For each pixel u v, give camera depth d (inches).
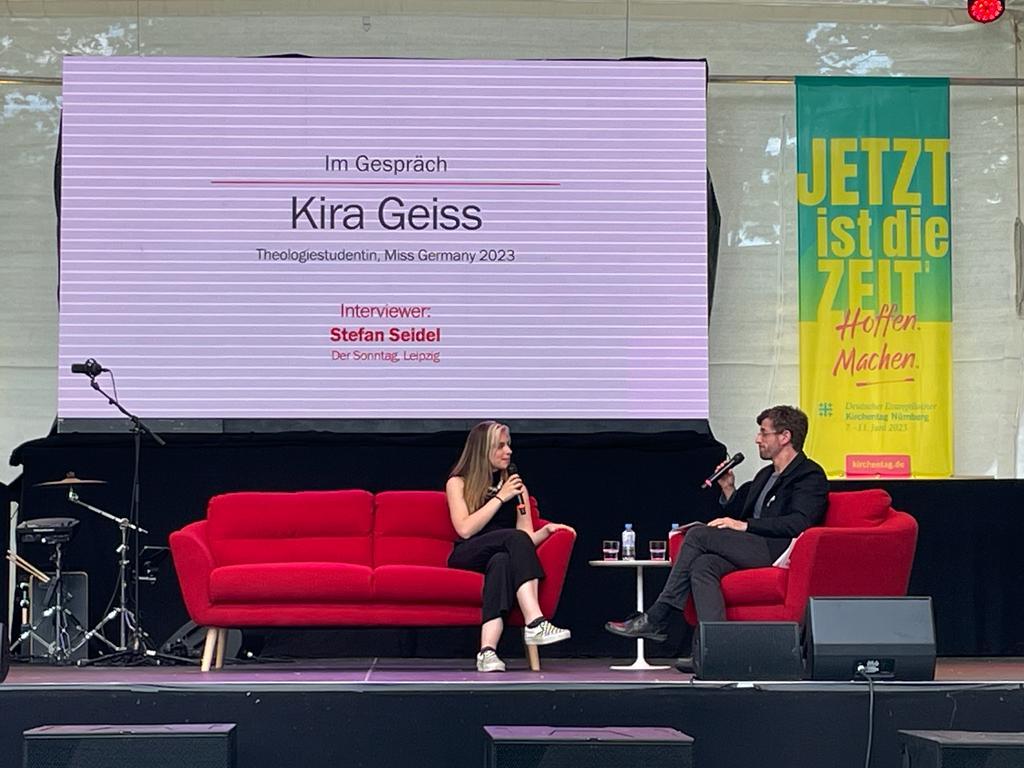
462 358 294.2
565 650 297.4
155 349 290.7
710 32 312.0
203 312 291.7
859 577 240.5
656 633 252.1
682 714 181.5
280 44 307.9
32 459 294.5
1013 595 299.6
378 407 292.8
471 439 258.1
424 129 295.7
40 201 304.2
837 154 308.0
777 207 311.3
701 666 186.1
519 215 296.0
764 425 263.3
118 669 260.4
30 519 294.0
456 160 295.7
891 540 240.8
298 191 293.9
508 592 242.2
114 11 304.7
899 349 306.0
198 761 158.6
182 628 285.7
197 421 290.7
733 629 186.9
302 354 292.2
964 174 312.5
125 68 292.8
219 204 292.7
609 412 294.7
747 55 312.3
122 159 292.0
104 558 295.6
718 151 311.7
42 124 305.1
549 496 300.0
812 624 185.3
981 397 310.7
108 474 296.8
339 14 308.5
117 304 290.8
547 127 297.0
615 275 296.4
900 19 312.0
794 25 312.8
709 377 308.2
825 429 304.7
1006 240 311.4
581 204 296.7
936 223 307.6
